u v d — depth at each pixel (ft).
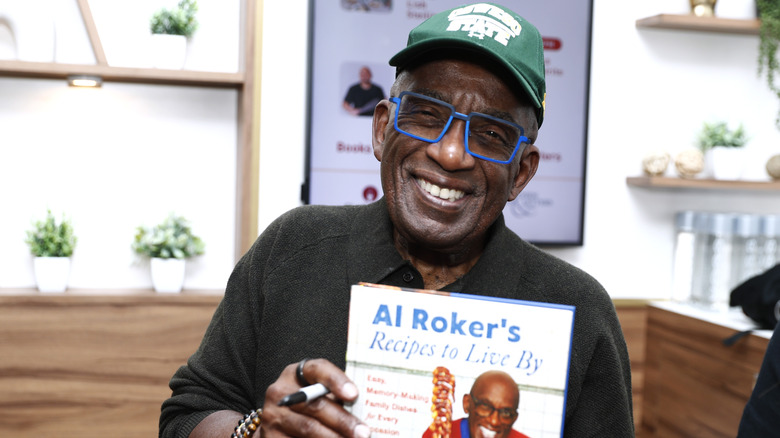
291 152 8.09
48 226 7.22
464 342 2.33
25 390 6.93
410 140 2.67
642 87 8.74
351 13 7.94
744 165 8.30
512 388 2.31
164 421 3.26
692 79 8.84
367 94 8.04
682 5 8.75
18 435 6.93
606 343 2.99
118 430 7.12
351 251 3.02
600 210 8.75
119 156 7.68
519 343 2.33
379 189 8.14
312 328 2.97
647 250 8.89
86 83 6.96
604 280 8.82
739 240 8.14
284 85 8.02
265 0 7.91
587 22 8.38
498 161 2.66
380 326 2.35
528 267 3.04
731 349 7.32
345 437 2.27
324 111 7.98
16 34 6.84
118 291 7.42
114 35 7.47
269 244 3.26
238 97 7.72
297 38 8.02
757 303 7.17
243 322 3.19
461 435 2.30
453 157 2.57
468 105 2.62
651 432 8.65
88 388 7.05
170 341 7.18
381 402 2.33
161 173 7.77
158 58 7.18
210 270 7.90
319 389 2.26
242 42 7.38
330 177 8.05
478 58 2.62
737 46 8.88
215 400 3.14
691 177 8.41
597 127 8.67
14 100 7.44
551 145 8.45
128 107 7.66
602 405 3.00
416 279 2.89
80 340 7.02
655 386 8.59
